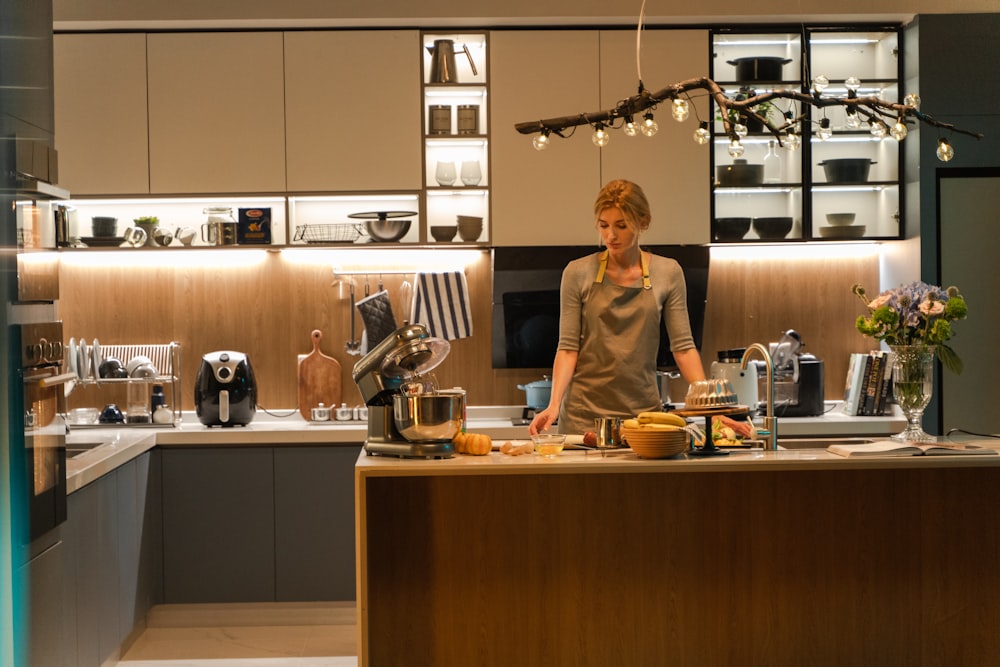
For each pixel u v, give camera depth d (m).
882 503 3.19
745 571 3.18
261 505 4.73
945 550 3.21
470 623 3.15
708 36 4.98
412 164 4.96
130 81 4.89
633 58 4.98
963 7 4.91
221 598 4.74
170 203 5.19
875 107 3.25
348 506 4.75
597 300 3.54
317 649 4.45
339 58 4.93
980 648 3.22
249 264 5.28
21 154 3.16
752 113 3.22
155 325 5.26
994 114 4.85
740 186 5.01
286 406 5.29
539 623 3.16
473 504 3.14
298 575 4.75
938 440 3.15
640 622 3.17
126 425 4.95
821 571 3.19
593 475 3.16
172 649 4.45
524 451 2.96
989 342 4.88
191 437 4.70
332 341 5.29
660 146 5.00
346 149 4.95
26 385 3.12
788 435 4.84
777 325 5.35
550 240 5.00
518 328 5.12
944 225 4.88
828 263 5.35
